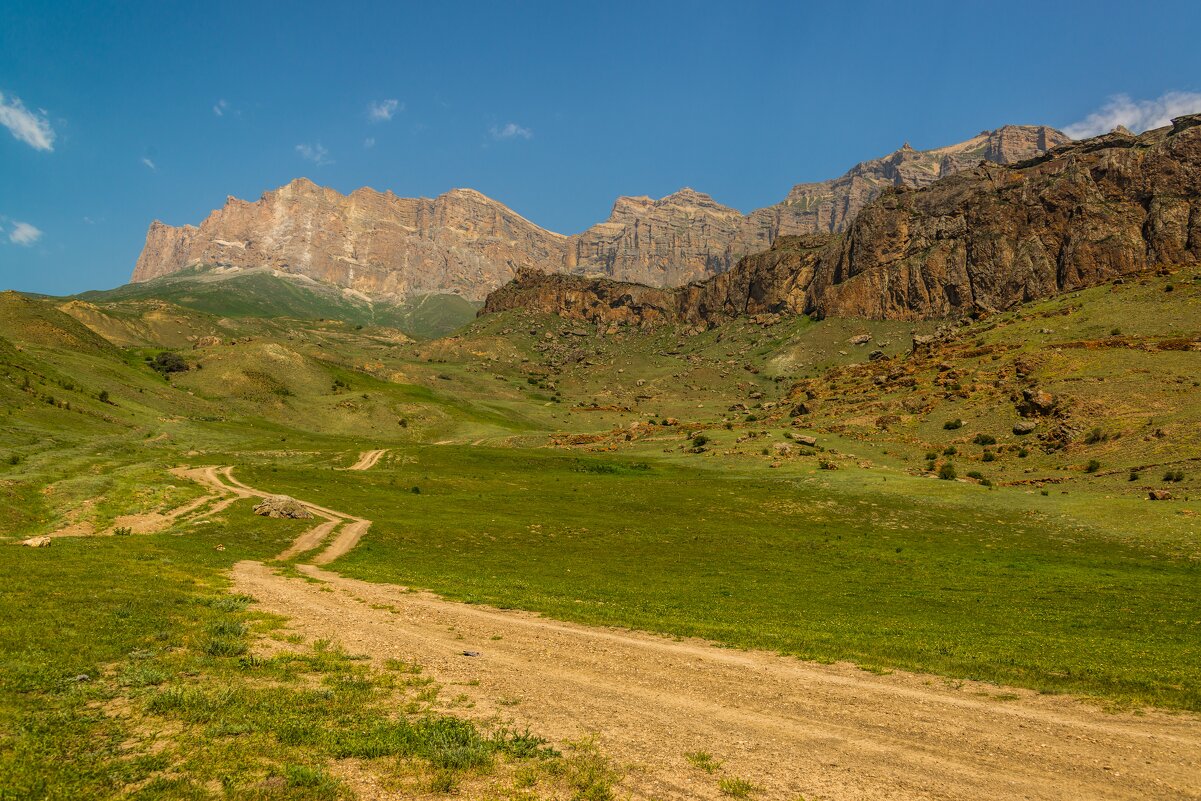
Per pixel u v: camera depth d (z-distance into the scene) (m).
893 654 25.16
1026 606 41.56
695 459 148.00
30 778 10.99
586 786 12.26
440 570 51.56
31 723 13.50
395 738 14.27
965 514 86.81
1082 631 33.12
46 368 168.88
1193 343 145.25
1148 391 126.94
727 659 23.81
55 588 27.08
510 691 18.75
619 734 15.35
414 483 113.75
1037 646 27.98
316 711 15.93
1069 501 88.06
